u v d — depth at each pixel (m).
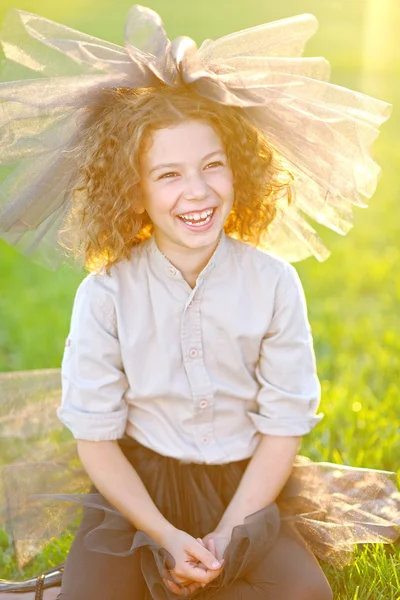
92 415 2.66
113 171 2.55
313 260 5.92
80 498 2.72
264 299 2.68
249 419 2.77
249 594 2.52
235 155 2.59
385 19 13.73
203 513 2.72
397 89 10.15
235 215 2.79
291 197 2.75
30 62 2.54
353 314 5.09
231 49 2.61
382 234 6.41
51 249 2.80
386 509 2.89
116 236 2.61
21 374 3.04
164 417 2.72
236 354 2.68
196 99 2.48
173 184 2.50
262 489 2.67
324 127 2.55
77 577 2.56
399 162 7.98
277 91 2.51
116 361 2.70
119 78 2.52
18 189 2.63
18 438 3.03
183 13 14.78
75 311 2.73
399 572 2.78
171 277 2.64
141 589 2.60
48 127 2.58
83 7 15.12
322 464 2.90
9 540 3.09
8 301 5.57
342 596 2.73
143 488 2.66
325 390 4.01
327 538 2.75
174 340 2.67
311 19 2.63
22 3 14.98
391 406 3.83
